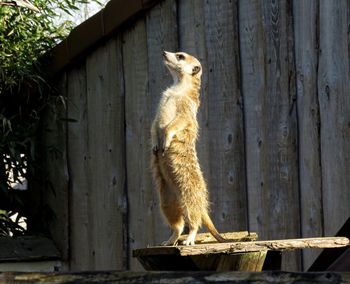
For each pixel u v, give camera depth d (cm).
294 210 679
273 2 700
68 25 1113
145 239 846
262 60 711
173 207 570
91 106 934
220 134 750
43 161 1015
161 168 579
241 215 727
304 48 674
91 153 935
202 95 770
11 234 1028
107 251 907
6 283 335
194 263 448
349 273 284
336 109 645
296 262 673
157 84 828
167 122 604
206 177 762
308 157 668
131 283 310
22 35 1028
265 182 705
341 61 642
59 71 976
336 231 640
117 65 888
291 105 684
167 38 815
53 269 971
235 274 296
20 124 1020
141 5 824
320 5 661
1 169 1018
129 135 871
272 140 699
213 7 759
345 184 634
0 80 995
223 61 749
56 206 993
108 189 905
